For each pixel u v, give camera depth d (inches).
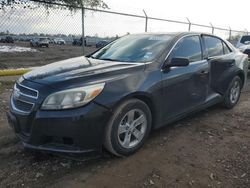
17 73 377.4
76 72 155.9
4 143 175.2
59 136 138.5
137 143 164.2
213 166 152.5
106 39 446.3
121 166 150.3
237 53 257.8
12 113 153.3
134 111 159.6
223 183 137.6
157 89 169.9
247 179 141.5
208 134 194.9
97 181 137.2
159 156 161.6
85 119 138.2
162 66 177.2
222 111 245.3
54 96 139.7
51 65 180.4
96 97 142.5
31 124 142.1
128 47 199.3
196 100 204.5
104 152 159.3
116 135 151.0
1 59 773.3
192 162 155.9
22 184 134.6
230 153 167.8
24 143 147.6
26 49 1192.8
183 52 195.9
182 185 135.3
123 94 150.5
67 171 145.3
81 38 438.9
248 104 269.9
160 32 212.7
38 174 142.5
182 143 179.3
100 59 192.4
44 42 1330.0
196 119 223.6
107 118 145.6
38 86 145.8
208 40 224.4
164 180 138.8
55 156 158.7
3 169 146.6
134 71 163.5
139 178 139.9
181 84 186.9
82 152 141.5
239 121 222.2
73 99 138.9
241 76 259.0
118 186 133.6
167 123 185.5
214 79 221.8
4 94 291.1
